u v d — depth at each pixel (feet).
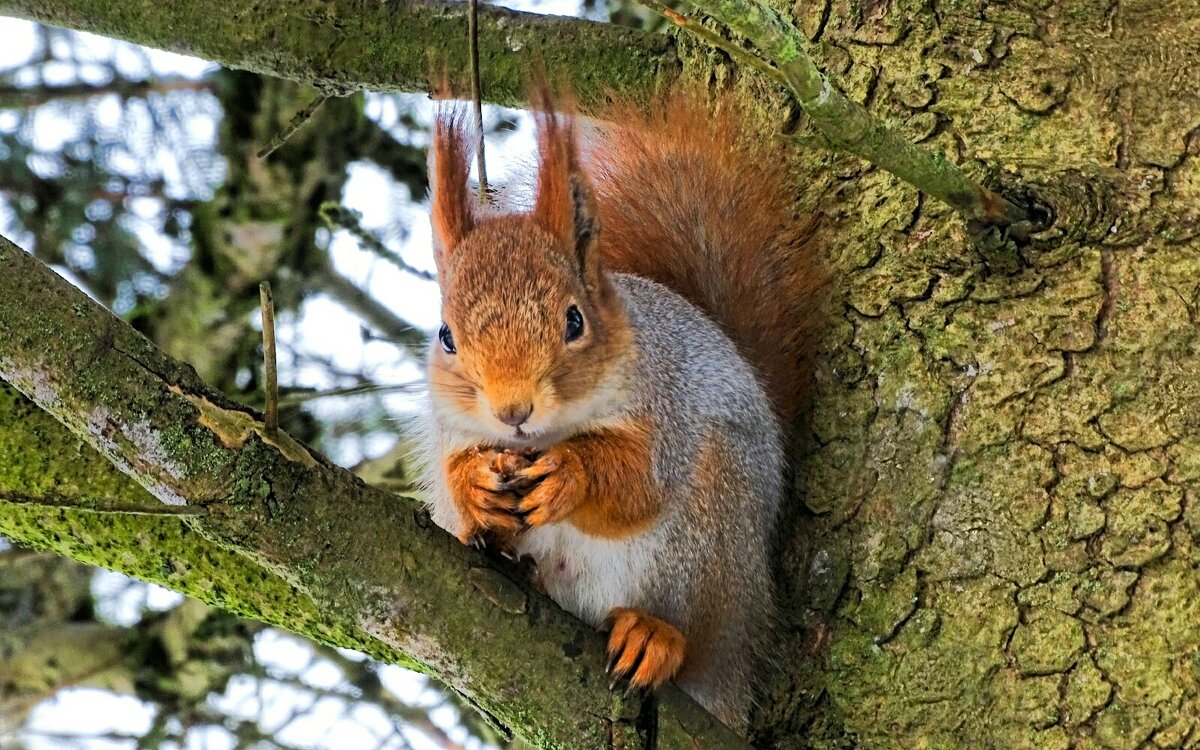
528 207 33.99
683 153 33.09
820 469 27.68
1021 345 25.71
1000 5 28.22
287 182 45.83
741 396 29.19
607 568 28.25
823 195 29.58
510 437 26.94
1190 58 26.76
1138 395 24.73
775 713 26.66
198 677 42.98
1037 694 23.94
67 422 21.81
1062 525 24.57
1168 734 22.97
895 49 28.60
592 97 33.17
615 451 27.07
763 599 27.84
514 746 31.01
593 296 27.73
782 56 20.10
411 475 33.58
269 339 21.03
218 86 44.88
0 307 21.56
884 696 25.29
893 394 26.86
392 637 22.39
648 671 23.34
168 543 27.35
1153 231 25.44
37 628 43.50
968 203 24.61
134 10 33.24
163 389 21.66
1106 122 26.68
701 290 33.17
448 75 31.04
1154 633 23.52
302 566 21.79
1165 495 24.09
